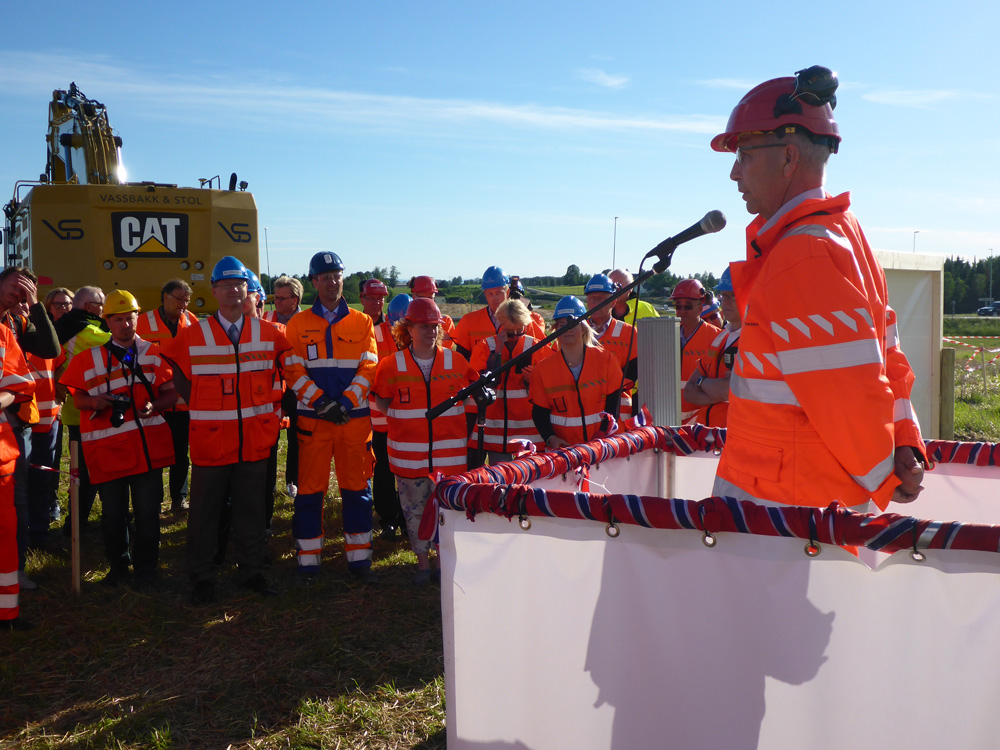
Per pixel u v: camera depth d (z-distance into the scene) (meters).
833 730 1.78
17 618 4.20
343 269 5.06
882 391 1.73
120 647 3.99
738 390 2.00
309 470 4.96
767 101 1.95
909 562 1.66
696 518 1.83
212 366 4.58
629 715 2.02
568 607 2.07
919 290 6.75
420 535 2.27
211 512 4.63
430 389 4.83
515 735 2.17
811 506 1.83
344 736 3.14
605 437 3.13
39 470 5.59
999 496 2.75
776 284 1.84
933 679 1.67
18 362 4.05
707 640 1.90
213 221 8.63
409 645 4.00
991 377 15.45
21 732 3.21
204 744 3.11
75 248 8.18
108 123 10.66
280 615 4.40
